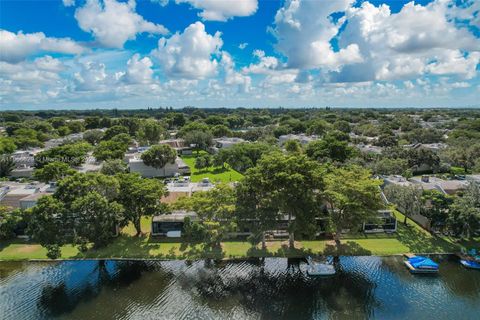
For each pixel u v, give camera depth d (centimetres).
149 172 8888
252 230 4316
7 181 7600
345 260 4228
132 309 3309
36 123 18112
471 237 4706
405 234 4875
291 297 3491
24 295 3547
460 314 3216
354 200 4284
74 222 4094
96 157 9825
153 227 4850
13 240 4697
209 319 3153
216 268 4069
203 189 5988
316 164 4447
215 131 15838
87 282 3797
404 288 3644
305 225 4147
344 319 3147
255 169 4344
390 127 17762
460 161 8794
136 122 17800
